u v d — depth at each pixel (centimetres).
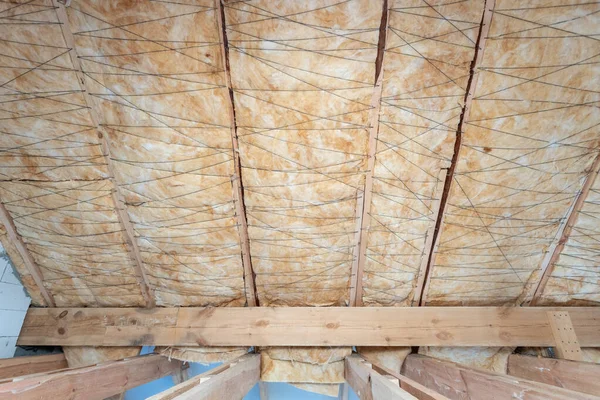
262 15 191
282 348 291
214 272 282
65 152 233
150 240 269
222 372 184
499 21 191
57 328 291
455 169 237
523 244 266
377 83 209
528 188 242
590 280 278
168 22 192
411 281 286
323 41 197
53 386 164
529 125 220
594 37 192
